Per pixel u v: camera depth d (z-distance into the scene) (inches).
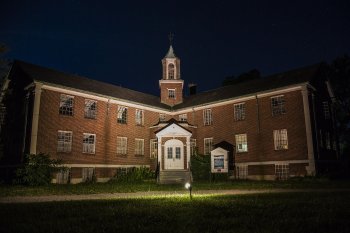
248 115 1096.8
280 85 1021.2
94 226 235.1
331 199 395.5
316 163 914.7
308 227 219.6
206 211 304.7
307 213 281.6
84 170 1009.5
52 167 840.9
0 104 1029.2
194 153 1160.8
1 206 367.9
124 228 225.5
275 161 992.2
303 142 930.1
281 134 997.2
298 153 937.5
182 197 469.4
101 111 1095.0
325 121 1057.5
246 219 254.1
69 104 1006.4
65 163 953.5
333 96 1135.0
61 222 253.9
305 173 911.0
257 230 212.1
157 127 1234.0
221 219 257.6
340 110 1422.2
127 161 1151.0
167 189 679.1
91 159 1029.8
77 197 514.0
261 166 1029.2
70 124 989.2
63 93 987.3
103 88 1186.6
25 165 826.2
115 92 1209.4
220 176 1045.8
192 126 1243.2
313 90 1011.9
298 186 673.0
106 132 1096.2
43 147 904.9
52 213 304.7
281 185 714.2
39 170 800.3
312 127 945.5
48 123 928.9
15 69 1044.5
